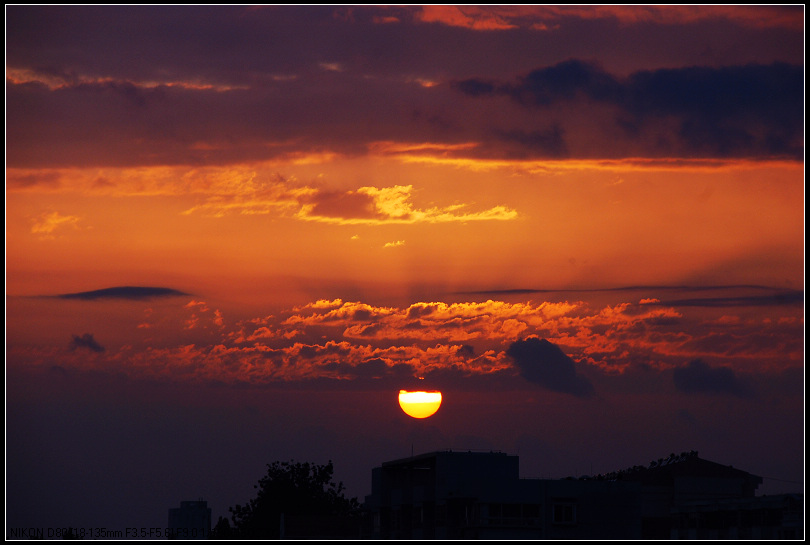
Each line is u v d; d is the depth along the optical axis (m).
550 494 189.25
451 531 188.38
